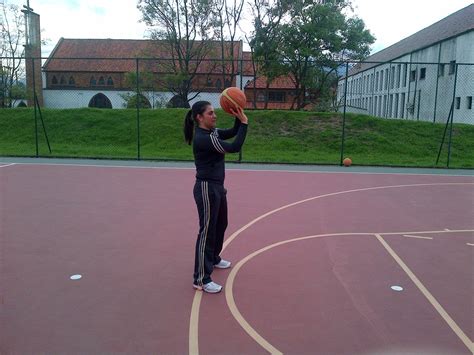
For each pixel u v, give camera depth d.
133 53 51.47
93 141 21.28
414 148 19.80
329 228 7.20
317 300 4.47
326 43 30.89
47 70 47.41
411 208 8.85
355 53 34.56
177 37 32.25
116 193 9.98
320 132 20.92
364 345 3.63
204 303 4.36
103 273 5.13
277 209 8.53
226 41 34.56
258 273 5.18
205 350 3.52
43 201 9.04
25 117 23.17
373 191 10.77
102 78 47.69
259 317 4.09
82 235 6.66
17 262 5.46
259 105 45.00
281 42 30.30
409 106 37.84
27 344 3.57
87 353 3.45
